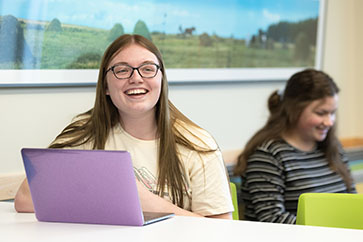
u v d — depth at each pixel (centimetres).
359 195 224
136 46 207
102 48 285
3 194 252
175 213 200
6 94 251
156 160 212
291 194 283
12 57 252
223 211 211
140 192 200
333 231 171
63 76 269
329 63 412
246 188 291
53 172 177
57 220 183
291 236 165
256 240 160
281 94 302
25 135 259
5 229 174
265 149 284
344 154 313
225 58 344
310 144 295
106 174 172
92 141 217
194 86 328
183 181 212
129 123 212
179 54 320
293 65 385
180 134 216
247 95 360
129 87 203
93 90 283
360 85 430
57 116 269
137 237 163
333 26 411
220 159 217
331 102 284
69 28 271
